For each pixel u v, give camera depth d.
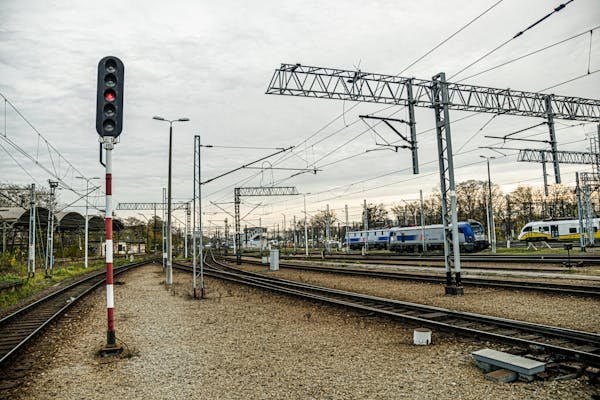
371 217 105.69
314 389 7.41
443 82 19.27
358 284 24.59
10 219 47.28
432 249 58.78
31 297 24.97
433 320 12.73
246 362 9.16
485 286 19.91
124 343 11.22
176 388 7.73
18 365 9.52
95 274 40.75
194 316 15.29
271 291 21.52
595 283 19.73
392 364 8.66
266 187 49.00
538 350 8.90
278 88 18.41
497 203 87.06
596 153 35.75
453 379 7.61
